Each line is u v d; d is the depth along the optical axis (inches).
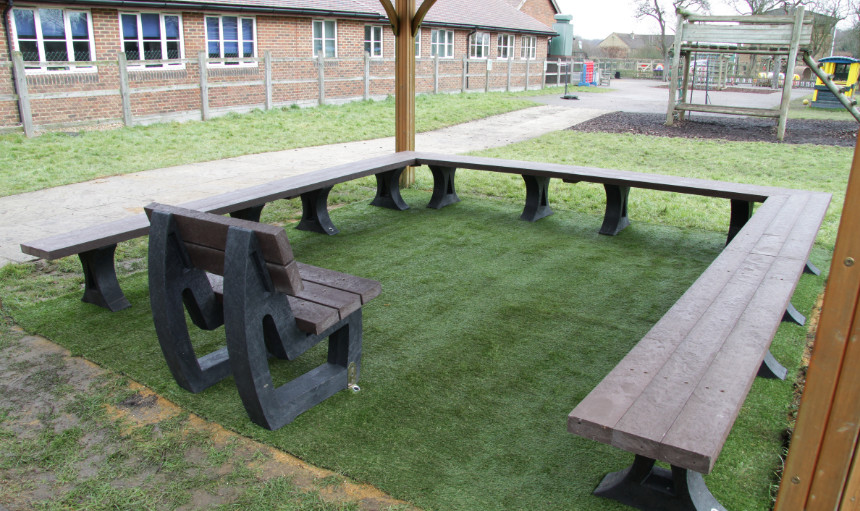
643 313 159.9
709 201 280.1
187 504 90.1
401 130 288.5
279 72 631.2
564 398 119.7
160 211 111.3
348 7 698.8
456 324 152.3
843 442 59.5
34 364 130.3
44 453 101.0
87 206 262.4
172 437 105.7
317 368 122.3
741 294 111.0
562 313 159.3
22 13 459.2
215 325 121.6
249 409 108.0
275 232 96.0
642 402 77.8
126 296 167.9
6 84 437.1
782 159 398.6
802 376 127.2
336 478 95.5
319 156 391.2
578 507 90.0
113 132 466.9
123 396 118.0
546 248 211.9
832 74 791.7
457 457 101.1
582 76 1264.8
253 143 434.6
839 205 277.0
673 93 563.8
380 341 142.7
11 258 196.9
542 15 1368.1
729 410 75.9
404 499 91.0
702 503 87.0
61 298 166.1
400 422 110.9
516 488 93.8
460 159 249.0
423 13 269.0
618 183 211.6
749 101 885.8
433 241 219.3
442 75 830.5
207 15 568.1
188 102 546.0
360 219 247.9
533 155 406.9
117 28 506.9
